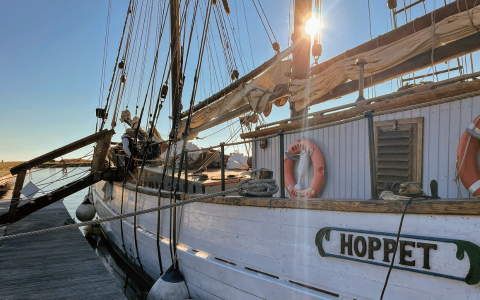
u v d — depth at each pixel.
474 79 3.37
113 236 9.02
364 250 2.84
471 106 3.28
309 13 5.91
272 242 3.67
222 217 4.39
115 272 7.60
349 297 2.97
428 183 3.57
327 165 4.55
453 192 3.37
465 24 3.70
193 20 6.11
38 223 10.55
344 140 4.38
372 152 2.95
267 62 7.21
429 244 2.47
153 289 4.89
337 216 3.09
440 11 4.03
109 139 9.12
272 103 7.34
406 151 3.75
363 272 2.88
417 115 3.70
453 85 3.28
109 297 4.98
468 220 2.33
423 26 4.23
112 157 10.50
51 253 7.29
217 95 8.25
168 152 6.02
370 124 2.96
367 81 4.91
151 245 6.16
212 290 4.40
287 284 3.47
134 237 7.06
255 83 6.65
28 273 6.01
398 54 4.26
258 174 4.08
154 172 7.30
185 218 5.16
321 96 5.47
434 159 3.54
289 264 3.48
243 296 3.92
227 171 7.53
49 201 8.60
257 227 3.86
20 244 8.02
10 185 26.23
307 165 4.63
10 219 8.06
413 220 2.60
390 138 3.90
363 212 2.90
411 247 2.58
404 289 2.63
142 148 8.98
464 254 2.31
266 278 3.67
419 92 3.66
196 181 5.90
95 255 7.15
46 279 5.71
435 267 2.44
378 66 4.47
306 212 3.35
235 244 4.15
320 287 3.20
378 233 2.76
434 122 3.56
